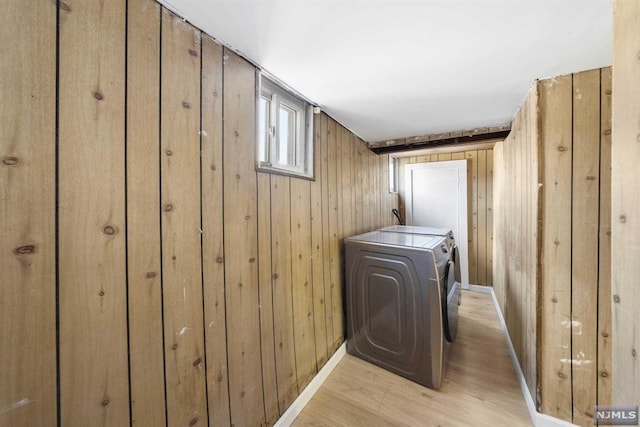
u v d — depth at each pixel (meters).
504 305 2.44
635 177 0.54
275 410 1.39
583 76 1.30
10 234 0.57
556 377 1.38
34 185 0.60
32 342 0.60
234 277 1.15
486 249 3.41
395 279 1.82
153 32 0.83
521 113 1.75
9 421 0.57
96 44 0.70
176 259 0.91
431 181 3.71
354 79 1.40
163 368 0.87
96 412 0.70
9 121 0.57
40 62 0.61
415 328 1.75
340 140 2.20
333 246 2.05
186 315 0.94
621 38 0.58
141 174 0.80
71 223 0.66
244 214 1.20
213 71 1.04
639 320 0.53
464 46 1.11
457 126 2.29
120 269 0.75
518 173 1.85
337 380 1.82
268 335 1.35
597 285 1.29
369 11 0.89
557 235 1.36
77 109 0.67
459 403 1.59
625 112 0.56
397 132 2.46
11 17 0.57
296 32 1.00
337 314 2.07
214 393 1.05
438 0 0.84
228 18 0.92
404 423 1.46
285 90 1.54
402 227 3.09
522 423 1.45
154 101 0.84
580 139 1.31
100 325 0.71
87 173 0.69
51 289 0.63
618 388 0.59
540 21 0.95
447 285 1.89
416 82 1.45
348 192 2.33
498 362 1.98
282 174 1.46
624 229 0.57
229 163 1.12
